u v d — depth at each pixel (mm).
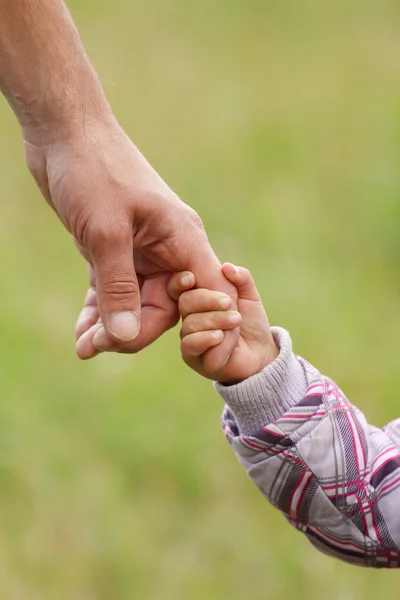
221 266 2141
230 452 4363
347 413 2059
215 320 2033
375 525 2006
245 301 2117
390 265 6309
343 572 3664
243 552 3814
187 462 4270
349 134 8469
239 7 11148
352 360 5125
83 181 2084
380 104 8953
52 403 4598
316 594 3617
